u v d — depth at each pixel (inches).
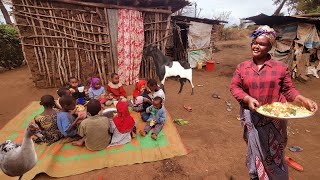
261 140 84.7
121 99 213.8
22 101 249.6
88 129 141.1
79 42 289.0
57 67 289.7
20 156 98.0
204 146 160.6
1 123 194.5
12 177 119.8
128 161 139.6
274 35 80.0
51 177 125.6
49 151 141.6
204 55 451.5
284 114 73.9
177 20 403.5
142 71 339.9
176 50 426.3
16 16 258.1
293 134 182.5
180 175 130.4
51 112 152.9
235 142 167.2
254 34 81.7
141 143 155.7
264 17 377.7
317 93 302.8
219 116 216.8
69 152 144.9
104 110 179.6
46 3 264.7
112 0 283.3
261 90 83.4
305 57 381.7
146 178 127.6
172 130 172.7
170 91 292.8
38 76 287.0
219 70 438.0
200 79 363.6
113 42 300.8
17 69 441.4
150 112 178.7
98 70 304.5
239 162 142.8
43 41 273.3
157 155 145.5
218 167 137.6
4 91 284.8
